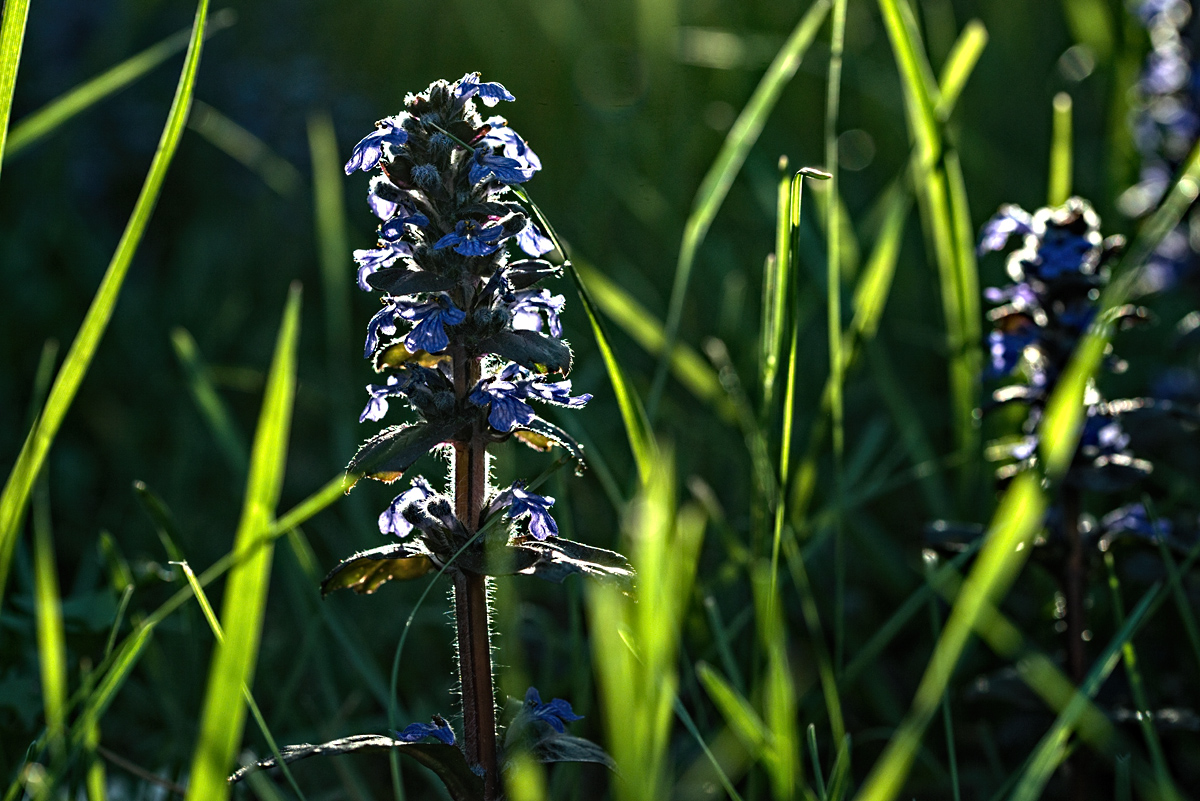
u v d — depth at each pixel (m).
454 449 0.82
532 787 0.80
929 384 1.36
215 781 0.76
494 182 0.80
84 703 0.85
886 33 1.86
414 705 0.98
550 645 0.93
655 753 0.80
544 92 1.83
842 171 1.66
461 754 0.79
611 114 1.71
